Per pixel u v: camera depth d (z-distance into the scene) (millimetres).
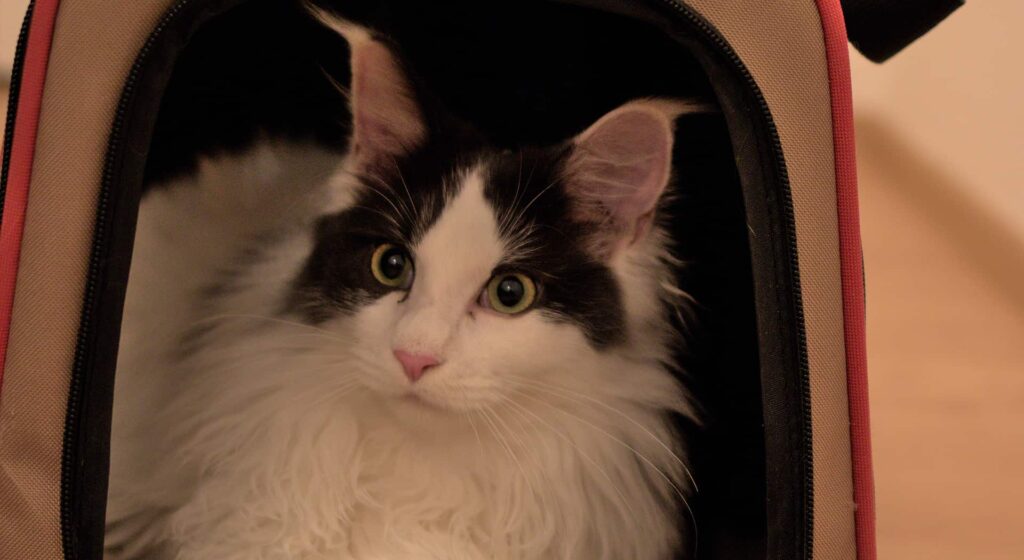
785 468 859
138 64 803
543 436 964
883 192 2279
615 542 998
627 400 980
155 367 1058
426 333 857
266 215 1119
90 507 816
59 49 806
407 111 971
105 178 802
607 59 1117
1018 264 1962
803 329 849
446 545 964
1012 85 1983
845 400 879
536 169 943
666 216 1016
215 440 984
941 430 1562
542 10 1074
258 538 949
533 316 906
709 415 1030
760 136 838
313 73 1163
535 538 980
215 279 1076
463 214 921
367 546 964
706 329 1030
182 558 958
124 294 839
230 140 1188
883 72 2469
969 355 1757
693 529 1045
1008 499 1418
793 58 843
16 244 805
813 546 862
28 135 808
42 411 800
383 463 974
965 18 2141
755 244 858
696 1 817
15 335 803
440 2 1075
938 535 1343
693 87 1012
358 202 969
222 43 1051
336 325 941
